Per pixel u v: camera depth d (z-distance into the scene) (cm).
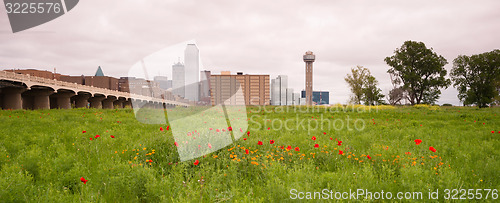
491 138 962
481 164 550
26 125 1242
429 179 445
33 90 5831
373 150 670
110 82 12744
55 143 740
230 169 487
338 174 493
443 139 912
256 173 505
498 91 6016
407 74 6338
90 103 7556
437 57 6444
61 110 2430
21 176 410
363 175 480
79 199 360
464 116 2008
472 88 6294
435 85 6397
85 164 543
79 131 1013
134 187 417
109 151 662
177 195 384
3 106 5234
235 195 382
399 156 579
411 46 6462
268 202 379
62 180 447
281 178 471
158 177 464
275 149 677
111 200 392
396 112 2661
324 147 694
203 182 417
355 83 4956
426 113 2533
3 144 750
